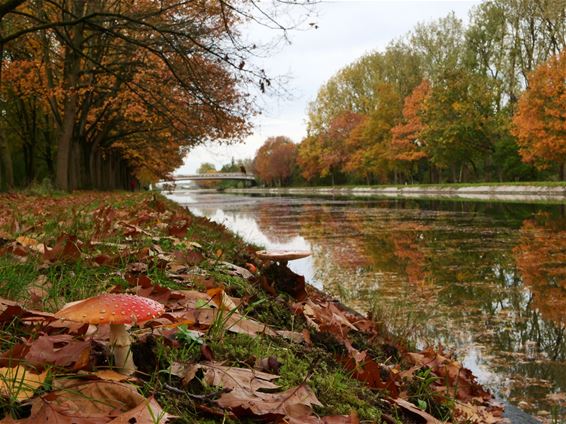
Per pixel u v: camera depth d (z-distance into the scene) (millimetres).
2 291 2707
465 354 4816
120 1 17500
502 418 3203
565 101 34688
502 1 46250
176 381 1952
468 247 12039
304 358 2727
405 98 55531
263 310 3514
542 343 5102
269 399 1929
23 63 22062
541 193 38219
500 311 6383
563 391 3871
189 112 17953
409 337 5078
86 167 31812
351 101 74500
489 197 37094
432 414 2902
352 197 50938
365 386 2730
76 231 4777
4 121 33562
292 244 13219
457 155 47469
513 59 46781
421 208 27484
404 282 8203
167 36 13859
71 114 23641
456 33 53406
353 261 10422
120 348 1784
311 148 79125
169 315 2338
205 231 7730
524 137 38250
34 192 19359
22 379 1543
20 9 20953
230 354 2344
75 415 1466
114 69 21141
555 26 41906
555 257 10250
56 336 2043
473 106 45844
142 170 66375
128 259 3873
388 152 56156
